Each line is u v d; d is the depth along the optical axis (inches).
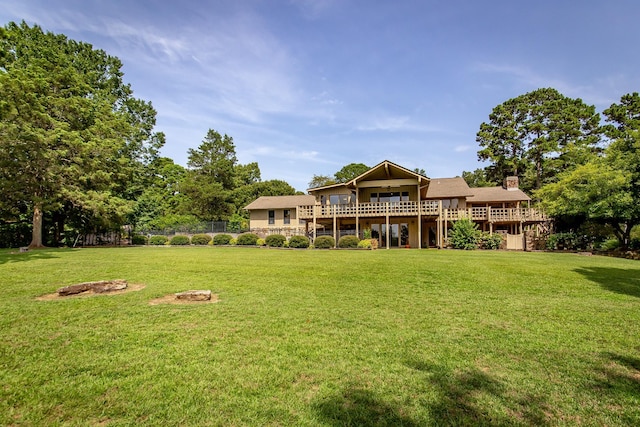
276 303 254.4
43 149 740.0
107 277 358.0
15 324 195.8
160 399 117.1
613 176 676.1
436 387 127.3
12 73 615.5
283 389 124.9
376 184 994.7
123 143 952.9
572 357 156.5
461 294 290.5
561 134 1567.4
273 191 2263.8
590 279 362.9
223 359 150.7
